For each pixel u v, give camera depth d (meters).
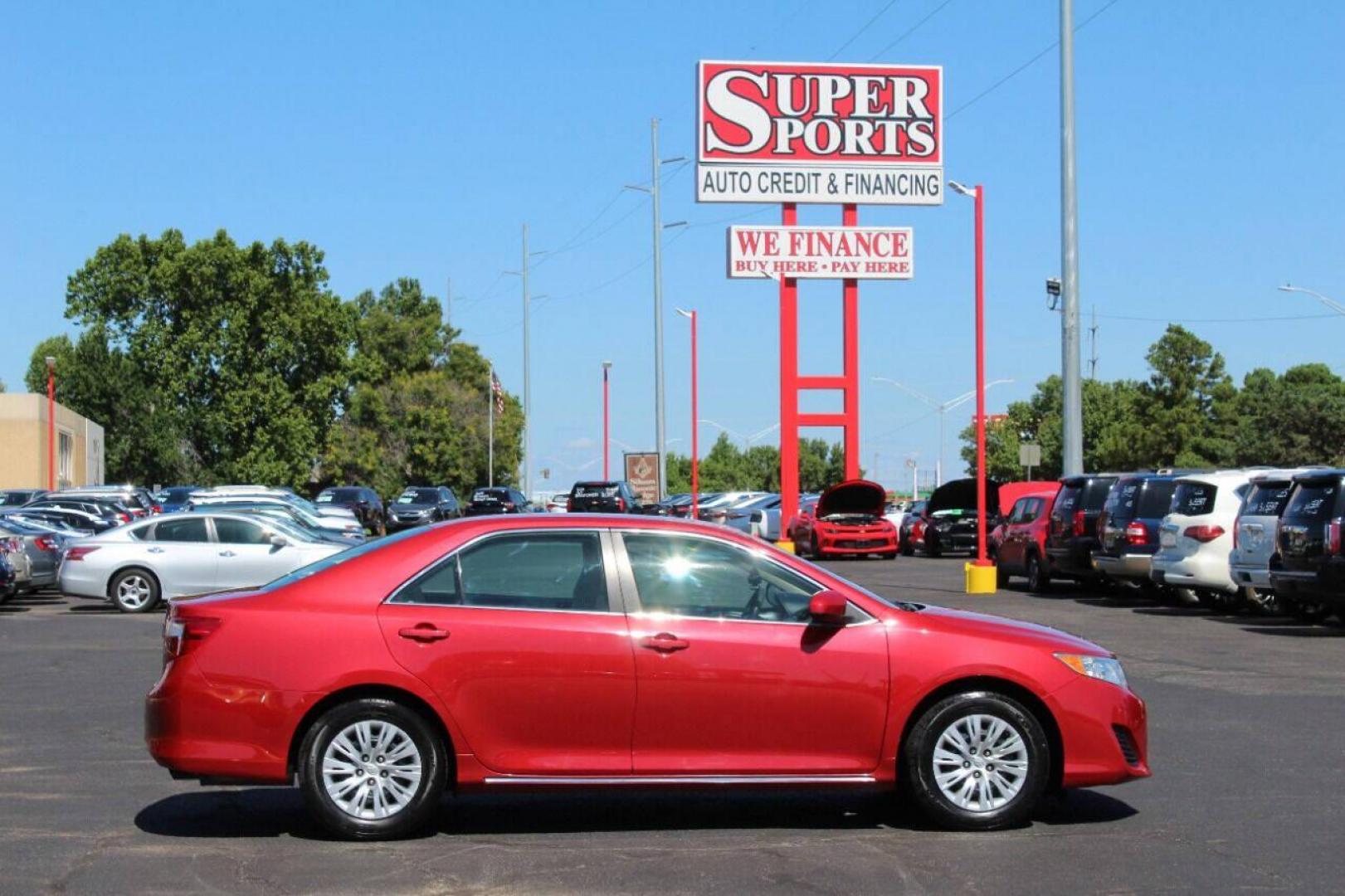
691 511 52.19
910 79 47.00
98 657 16.56
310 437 82.62
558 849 7.43
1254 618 20.00
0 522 26.25
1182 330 65.38
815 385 46.88
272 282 83.25
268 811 8.33
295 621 7.50
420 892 6.58
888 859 7.17
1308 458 60.56
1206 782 9.07
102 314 83.69
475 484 94.88
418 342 103.94
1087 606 22.06
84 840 7.59
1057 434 85.19
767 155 46.53
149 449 80.69
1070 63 30.27
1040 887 6.64
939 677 7.64
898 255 47.03
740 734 7.55
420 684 7.43
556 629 7.52
